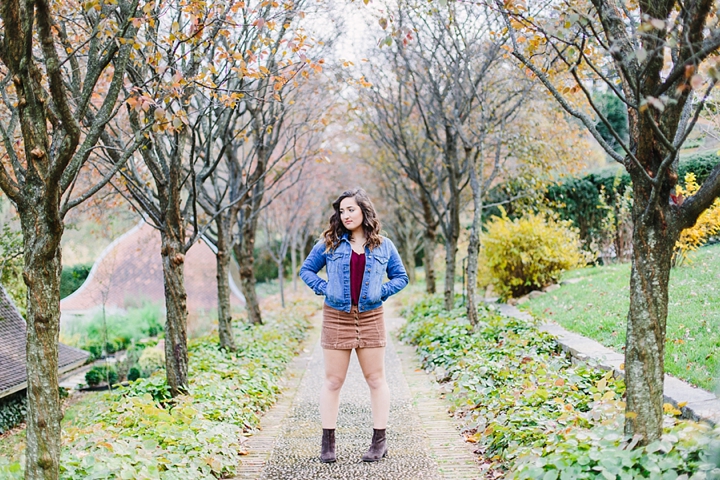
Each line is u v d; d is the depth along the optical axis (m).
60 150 2.79
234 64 4.99
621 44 2.87
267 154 8.45
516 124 9.20
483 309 9.03
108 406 5.48
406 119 9.96
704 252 8.56
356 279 3.94
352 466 3.93
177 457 3.64
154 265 16.00
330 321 4.00
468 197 12.82
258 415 5.38
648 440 2.96
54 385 3.04
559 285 10.37
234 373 6.19
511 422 3.98
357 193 4.01
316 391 6.30
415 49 8.48
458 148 10.20
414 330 9.16
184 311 5.43
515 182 9.80
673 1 2.85
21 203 2.98
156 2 4.03
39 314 2.99
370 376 4.07
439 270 20.28
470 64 8.25
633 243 3.01
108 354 13.41
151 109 4.37
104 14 3.88
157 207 5.84
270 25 4.58
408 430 4.68
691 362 4.62
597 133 3.18
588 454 2.91
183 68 5.34
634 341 3.00
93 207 9.76
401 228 20.34
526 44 4.87
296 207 15.99
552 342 6.23
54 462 3.01
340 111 10.03
